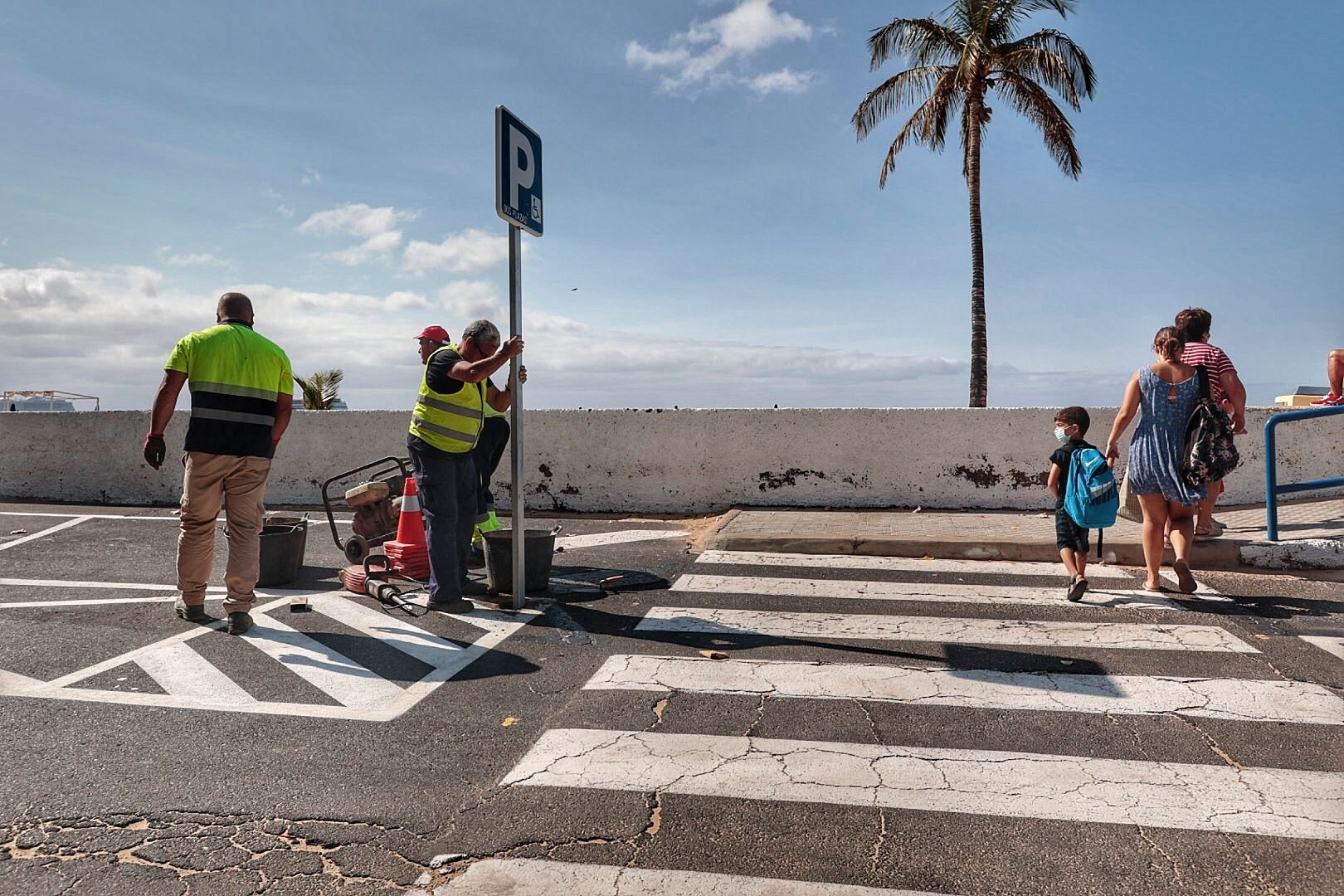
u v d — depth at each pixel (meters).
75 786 3.31
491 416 7.39
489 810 3.12
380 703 4.21
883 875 2.70
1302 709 4.08
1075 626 5.54
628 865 2.75
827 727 3.89
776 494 10.35
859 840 2.91
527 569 6.43
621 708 4.14
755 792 3.25
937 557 7.88
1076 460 6.06
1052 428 9.78
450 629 5.52
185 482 5.48
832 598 6.32
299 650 5.08
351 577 6.57
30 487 11.84
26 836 2.93
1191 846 2.86
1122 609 5.95
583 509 10.77
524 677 4.59
